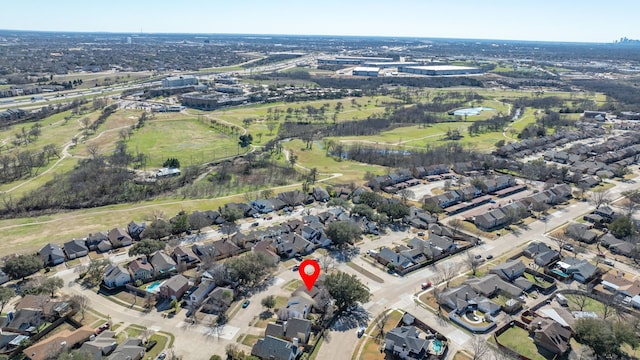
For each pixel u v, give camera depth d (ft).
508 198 606.55
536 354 299.79
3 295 338.13
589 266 401.90
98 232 473.67
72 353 273.95
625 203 570.05
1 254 430.61
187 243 458.50
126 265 410.11
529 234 488.44
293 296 350.23
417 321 330.95
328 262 421.59
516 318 339.36
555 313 336.70
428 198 563.48
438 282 389.19
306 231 470.80
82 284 382.83
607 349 289.12
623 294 370.53
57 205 561.02
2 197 577.84
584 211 552.00
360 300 340.59
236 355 287.69
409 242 453.17
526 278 396.57
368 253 440.86
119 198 587.27
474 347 303.07
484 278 378.53
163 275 393.70
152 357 292.81
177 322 331.36
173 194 611.88
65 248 435.12
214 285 372.38
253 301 358.02
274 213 542.57
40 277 377.71
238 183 653.71
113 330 319.68
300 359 294.46
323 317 335.26
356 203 562.66
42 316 332.19
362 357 295.69
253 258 384.68
